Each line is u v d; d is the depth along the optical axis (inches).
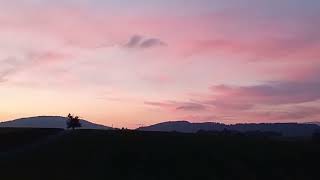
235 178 3134.8
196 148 3479.3
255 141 3791.8
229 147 3548.2
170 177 3093.0
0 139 3895.2
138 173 3120.1
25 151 3457.2
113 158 3292.3
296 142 3917.3
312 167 3348.9
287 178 3176.7
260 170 3250.5
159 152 3388.3
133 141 3580.2
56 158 3272.6
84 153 3378.4
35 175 2898.6
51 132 4333.2
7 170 2955.2
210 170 3198.8
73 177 2955.2
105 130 4148.6
